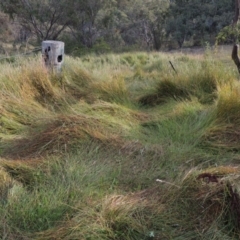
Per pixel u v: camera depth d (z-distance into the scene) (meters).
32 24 25.42
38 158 2.88
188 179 2.37
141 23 31.89
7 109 3.68
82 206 2.19
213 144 3.09
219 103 3.44
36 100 4.07
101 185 2.48
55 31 26.31
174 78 4.66
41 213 2.16
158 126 3.52
